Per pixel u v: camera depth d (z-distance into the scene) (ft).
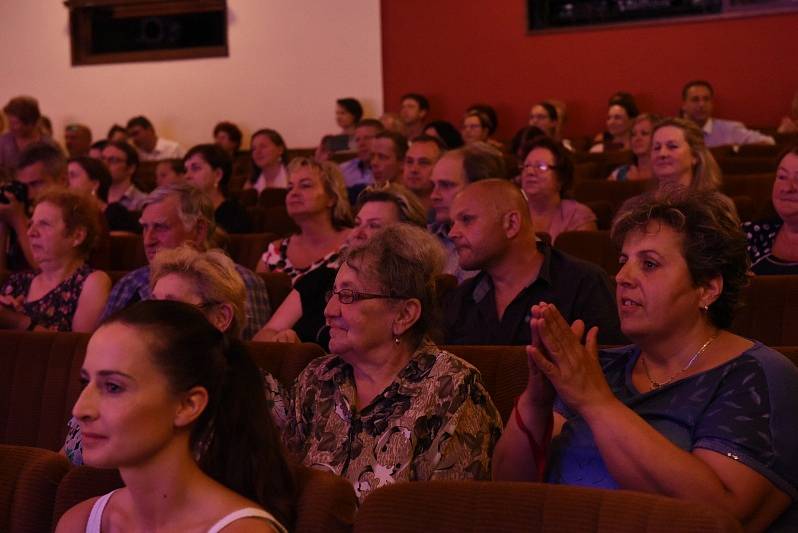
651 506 5.24
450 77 40.04
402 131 31.37
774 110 36.35
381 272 8.11
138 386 5.64
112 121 43.93
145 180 33.68
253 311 13.34
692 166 17.76
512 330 11.23
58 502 6.41
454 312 11.64
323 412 8.29
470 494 5.61
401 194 13.58
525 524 5.44
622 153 29.53
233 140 39.58
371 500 5.75
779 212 12.96
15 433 10.58
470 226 11.24
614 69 38.06
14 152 30.81
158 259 9.48
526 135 26.63
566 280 11.23
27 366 10.67
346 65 41.11
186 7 42.39
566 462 7.41
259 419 6.09
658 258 7.22
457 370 8.00
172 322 5.81
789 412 6.87
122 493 6.05
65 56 44.09
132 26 43.34
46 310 13.47
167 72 43.09
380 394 8.04
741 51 36.52
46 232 13.46
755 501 6.63
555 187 17.54
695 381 7.09
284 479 6.11
